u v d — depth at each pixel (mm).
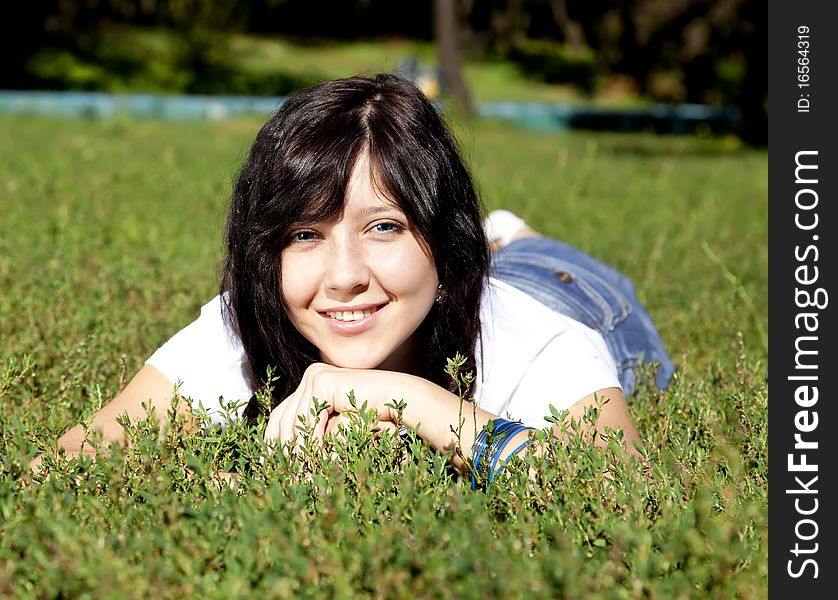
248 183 2641
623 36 31328
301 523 1866
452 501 1951
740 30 21875
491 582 1619
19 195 7910
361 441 2182
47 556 1741
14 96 20312
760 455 2475
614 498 2035
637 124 23938
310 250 2543
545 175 11477
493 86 33688
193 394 2906
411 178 2508
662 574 1773
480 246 2748
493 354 2883
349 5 40219
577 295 4023
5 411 2898
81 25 34188
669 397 2914
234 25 31078
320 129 2494
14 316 3969
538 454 2320
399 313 2582
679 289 5348
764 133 21422
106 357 3414
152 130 16812
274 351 2752
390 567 1710
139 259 5535
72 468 2197
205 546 1804
